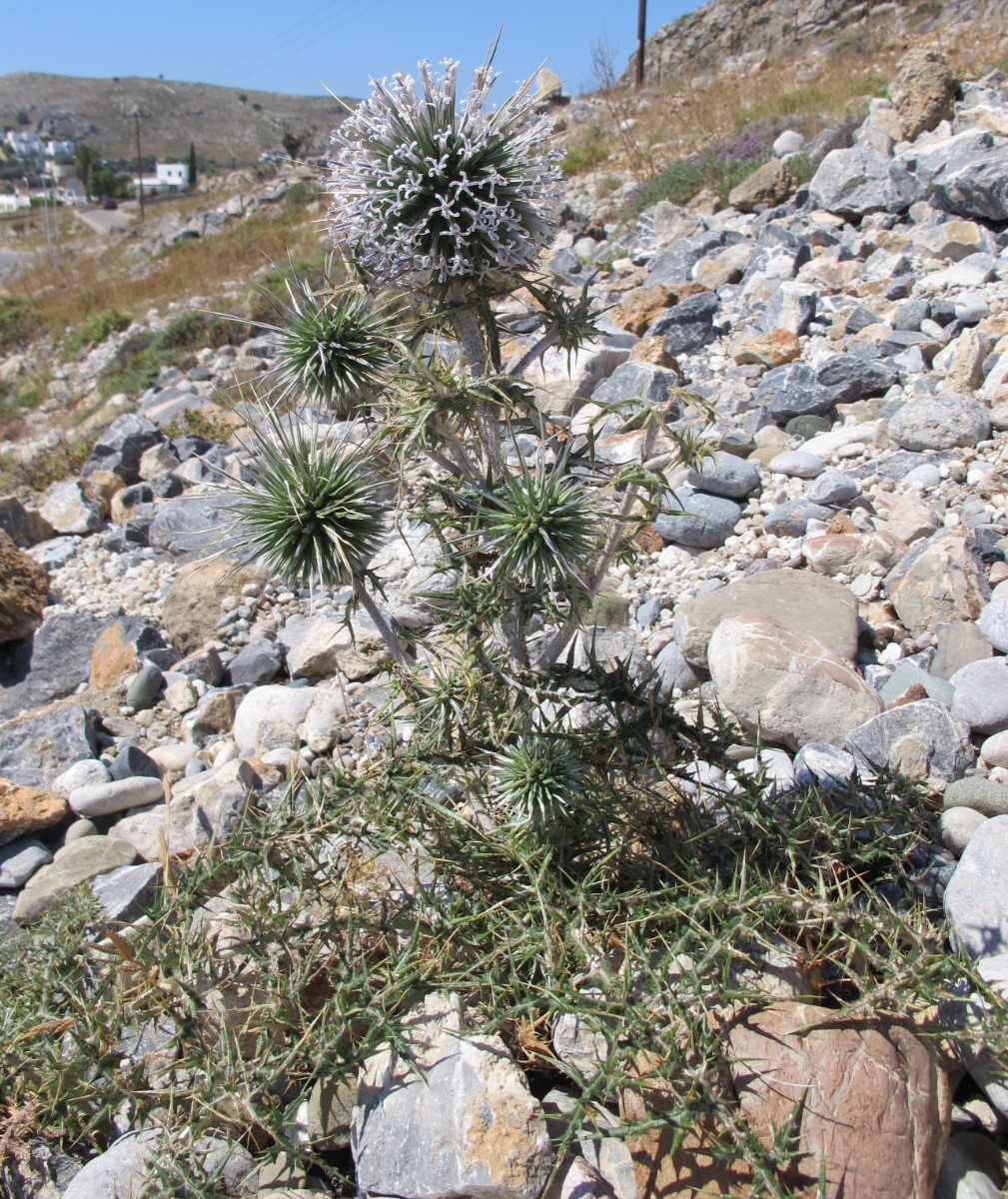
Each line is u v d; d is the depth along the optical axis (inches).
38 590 276.1
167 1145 99.9
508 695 116.1
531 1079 108.7
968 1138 101.0
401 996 104.7
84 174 3137.3
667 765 122.7
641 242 500.1
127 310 863.7
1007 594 177.0
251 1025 107.5
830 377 277.9
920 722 149.4
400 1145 98.9
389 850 123.3
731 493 242.1
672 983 100.7
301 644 225.9
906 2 1099.9
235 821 163.5
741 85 802.8
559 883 110.2
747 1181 91.2
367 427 114.3
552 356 299.9
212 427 405.4
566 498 97.1
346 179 102.1
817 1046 96.3
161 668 236.5
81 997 118.7
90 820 182.1
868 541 205.3
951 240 350.6
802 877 117.9
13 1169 108.3
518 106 102.3
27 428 693.3
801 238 404.8
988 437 240.2
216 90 7844.5
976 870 119.7
